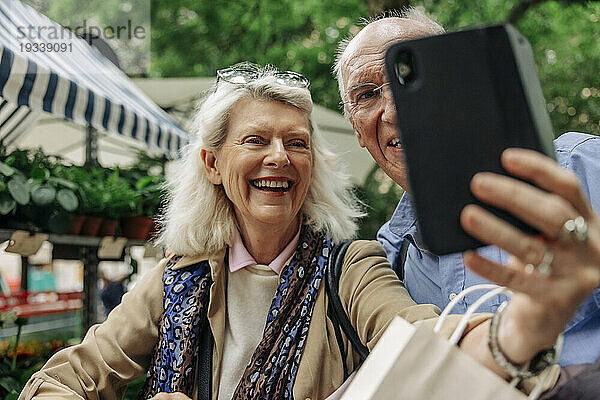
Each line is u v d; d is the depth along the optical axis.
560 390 1.11
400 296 1.54
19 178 3.28
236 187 1.64
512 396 0.89
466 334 1.01
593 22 10.10
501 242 0.73
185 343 1.64
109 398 1.70
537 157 0.72
